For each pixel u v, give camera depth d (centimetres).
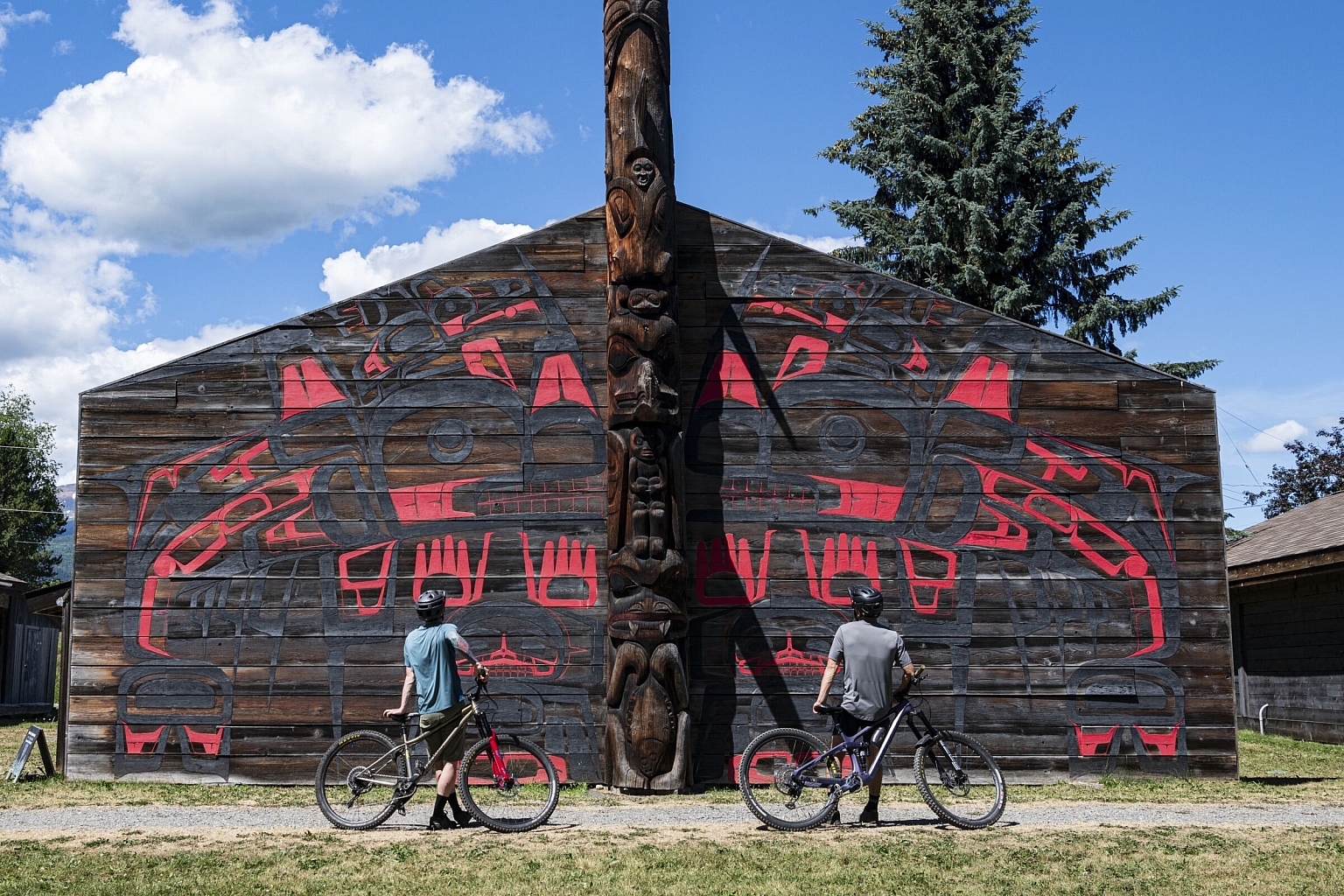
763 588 1154
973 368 1191
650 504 1087
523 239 1201
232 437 1169
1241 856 768
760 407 1183
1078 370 1191
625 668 1074
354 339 1187
